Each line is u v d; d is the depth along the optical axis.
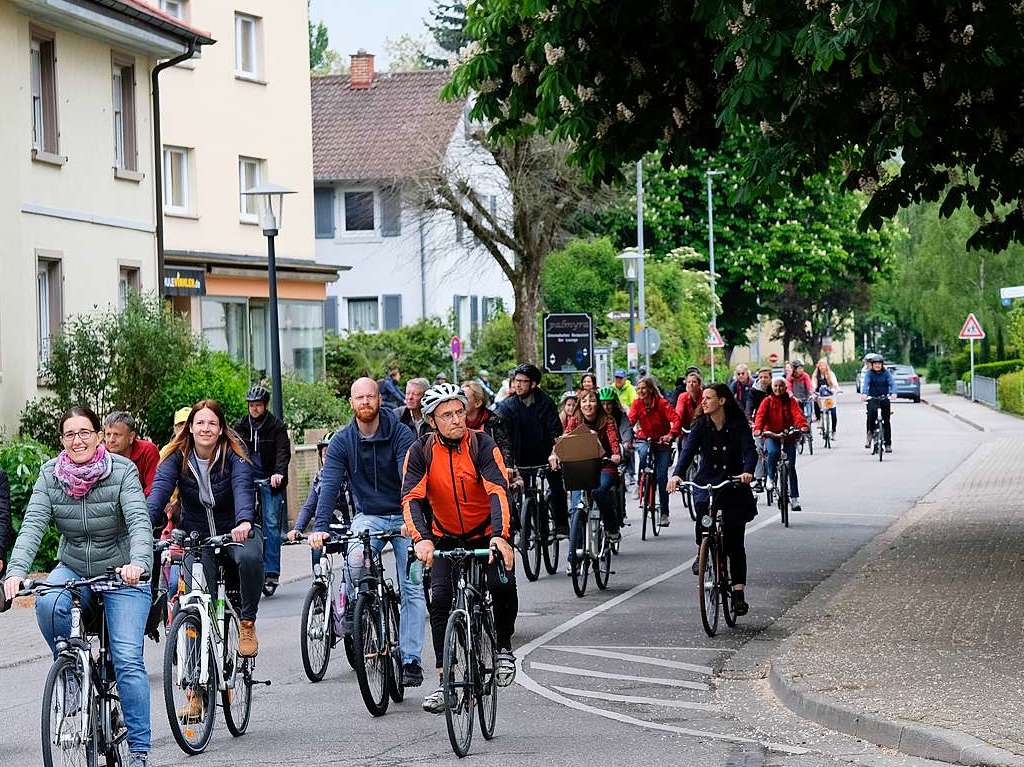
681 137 37.50
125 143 58.97
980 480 60.59
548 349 70.75
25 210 50.28
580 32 34.78
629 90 36.16
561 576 37.69
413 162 92.38
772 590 34.00
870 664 23.22
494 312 124.88
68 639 17.67
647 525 50.47
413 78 124.38
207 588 20.95
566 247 118.38
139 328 48.56
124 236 57.53
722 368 128.75
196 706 19.72
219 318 75.12
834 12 28.61
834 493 58.19
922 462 72.56
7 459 40.38
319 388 69.19
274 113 81.25
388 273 117.81
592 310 114.88
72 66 54.09
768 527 47.53
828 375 88.19
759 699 22.67
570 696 23.17
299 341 82.12
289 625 31.33
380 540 23.02
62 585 17.52
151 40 58.00
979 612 27.56
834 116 32.75
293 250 82.56
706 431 29.17
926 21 31.14
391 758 19.08
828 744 19.47
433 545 19.75
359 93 123.62
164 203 73.25
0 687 25.47
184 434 21.95
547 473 37.19
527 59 35.12
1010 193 37.03
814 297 174.12
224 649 20.73
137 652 18.00
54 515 18.20
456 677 19.08
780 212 146.25
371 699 21.67
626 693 23.38
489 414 35.84
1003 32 30.97
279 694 23.88
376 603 22.31
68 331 48.25
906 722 19.12
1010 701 20.12
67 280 53.09
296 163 83.00
